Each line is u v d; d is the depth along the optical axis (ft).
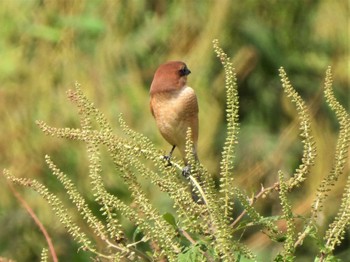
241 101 55.26
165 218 19.02
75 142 43.75
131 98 48.47
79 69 48.93
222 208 18.45
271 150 50.90
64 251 40.16
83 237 19.24
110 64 49.80
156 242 19.24
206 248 18.75
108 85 48.88
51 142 43.86
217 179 47.21
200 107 49.52
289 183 19.12
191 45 52.19
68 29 49.90
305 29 57.62
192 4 53.21
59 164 43.52
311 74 57.00
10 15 49.52
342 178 42.42
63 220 19.17
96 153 19.12
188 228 18.79
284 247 18.39
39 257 41.24
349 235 39.75
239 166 50.49
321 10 57.93
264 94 55.21
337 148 18.63
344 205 18.51
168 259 18.83
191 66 51.37
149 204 18.95
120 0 51.75
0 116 45.57
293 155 51.21
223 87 50.85
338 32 57.57
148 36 51.75
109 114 47.55
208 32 52.75
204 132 48.34
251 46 55.16
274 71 55.83
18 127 44.93
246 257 18.29
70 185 19.30
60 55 49.01
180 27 52.54
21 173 43.52
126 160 19.08
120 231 19.16
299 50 57.16
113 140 19.08
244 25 55.26
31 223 41.09
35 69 48.01
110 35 50.78
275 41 56.44
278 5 57.06
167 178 19.02
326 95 18.75
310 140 19.08
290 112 54.95
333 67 56.90
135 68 50.49
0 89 46.50
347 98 56.34
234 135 18.49
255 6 56.18
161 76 27.35
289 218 18.38
